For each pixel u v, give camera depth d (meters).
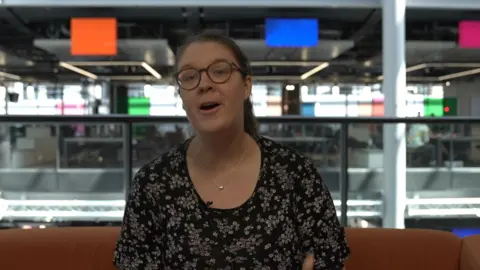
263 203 1.27
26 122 3.22
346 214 3.44
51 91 12.38
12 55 11.70
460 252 1.84
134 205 1.33
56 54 11.44
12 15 9.51
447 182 3.70
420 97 12.02
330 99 11.86
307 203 1.33
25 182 3.61
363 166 3.45
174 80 1.35
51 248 1.79
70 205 3.57
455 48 10.84
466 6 8.24
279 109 11.73
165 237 1.31
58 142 3.46
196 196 1.29
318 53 11.34
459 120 3.51
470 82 12.16
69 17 9.73
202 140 1.30
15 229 1.87
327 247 1.33
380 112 11.76
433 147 3.62
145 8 9.05
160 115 3.21
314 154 3.36
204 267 1.24
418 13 9.57
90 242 1.80
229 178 1.30
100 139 3.36
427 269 1.84
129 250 1.34
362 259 1.84
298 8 9.03
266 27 9.89
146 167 1.37
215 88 1.26
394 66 6.60
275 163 1.33
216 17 9.95
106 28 9.89
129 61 11.92
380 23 9.73
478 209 3.79
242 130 1.33
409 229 1.93
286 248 1.27
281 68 11.85
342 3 8.05
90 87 12.49
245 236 1.24
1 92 12.15
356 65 11.80
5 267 1.75
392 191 3.52
